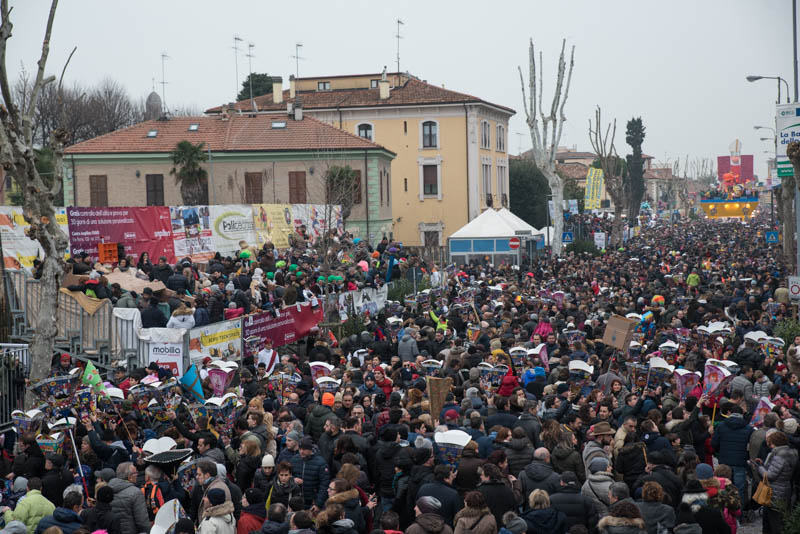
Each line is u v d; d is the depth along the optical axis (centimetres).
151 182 5241
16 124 1395
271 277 2405
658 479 951
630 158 11125
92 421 1076
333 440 1073
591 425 1135
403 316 2264
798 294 2186
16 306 1805
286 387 1387
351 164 5359
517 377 1455
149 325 1733
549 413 1215
